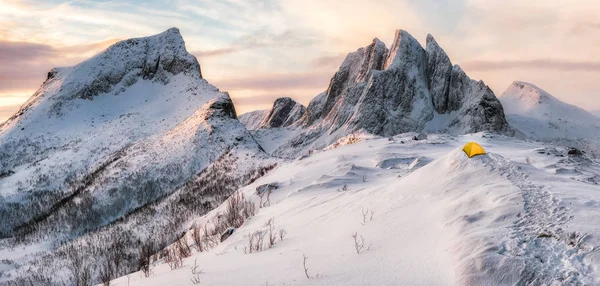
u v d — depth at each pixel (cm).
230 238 1505
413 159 2802
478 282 632
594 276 594
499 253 683
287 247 1080
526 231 755
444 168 1259
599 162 2353
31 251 8212
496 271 642
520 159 2294
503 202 898
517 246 700
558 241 700
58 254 6906
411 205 1095
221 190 8519
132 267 1809
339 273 767
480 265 657
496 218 834
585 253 646
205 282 871
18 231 10344
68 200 11225
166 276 1048
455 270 673
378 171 2544
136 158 12656
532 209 850
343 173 2467
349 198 1465
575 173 1700
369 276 732
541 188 968
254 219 1784
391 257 798
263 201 2492
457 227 831
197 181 10156
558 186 981
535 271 630
